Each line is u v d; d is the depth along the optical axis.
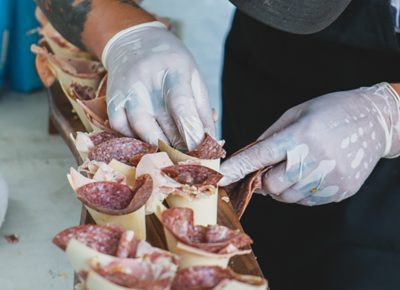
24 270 1.30
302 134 1.26
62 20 1.49
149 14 1.46
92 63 1.58
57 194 1.53
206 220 1.08
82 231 0.88
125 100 1.28
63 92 1.64
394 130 1.37
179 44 1.37
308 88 1.65
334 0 1.00
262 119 1.75
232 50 1.83
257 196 1.72
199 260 0.88
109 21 1.42
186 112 1.25
